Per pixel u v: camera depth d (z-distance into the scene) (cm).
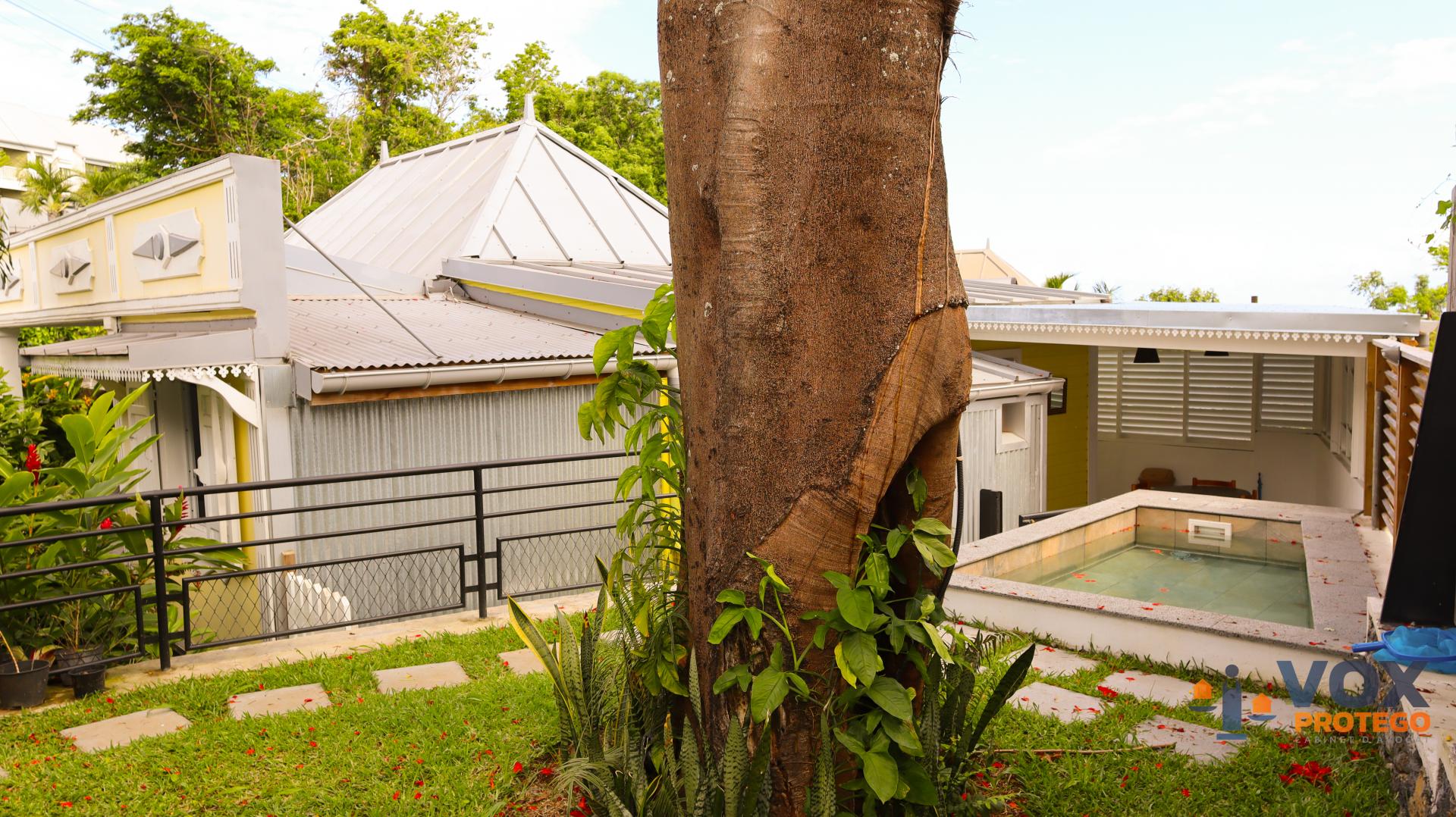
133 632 536
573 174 1421
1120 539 830
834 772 285
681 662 334
